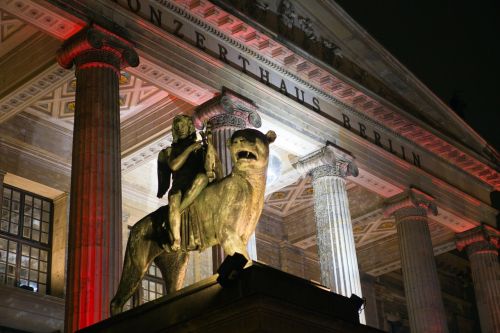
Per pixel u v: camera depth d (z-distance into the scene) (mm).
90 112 21062
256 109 26266
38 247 28031
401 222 32875
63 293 27281
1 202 26766
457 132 38125
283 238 38719
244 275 7988
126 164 29141
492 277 36438
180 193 9820
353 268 27656
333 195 28531
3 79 24984
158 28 24062
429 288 31703
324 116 29531
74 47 21859
